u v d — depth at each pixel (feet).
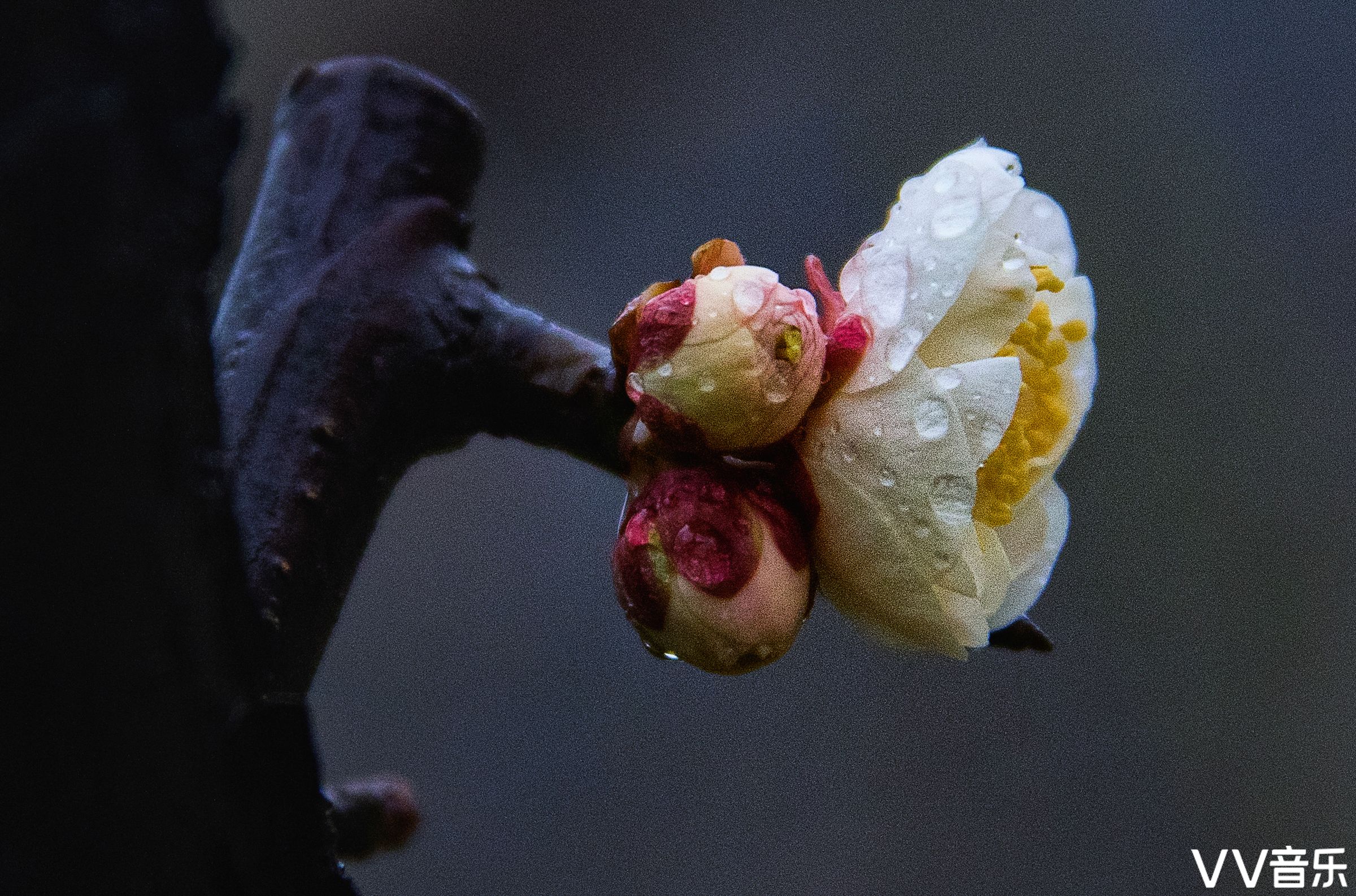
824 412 0.59
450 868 2.14
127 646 0.54
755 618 0.59
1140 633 2.17
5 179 0.53
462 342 0.64
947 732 2.13
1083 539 2.22
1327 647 2.10
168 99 0.54
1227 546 2.18
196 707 0.55
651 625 0.59
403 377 0.64
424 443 0.64
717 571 0.59
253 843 0.55
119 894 0.54
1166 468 2.24
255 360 0.64
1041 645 0.63
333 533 0.63
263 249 0.65
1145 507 2.23
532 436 0.63
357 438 0.63
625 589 0.59
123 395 0.53
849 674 2.18
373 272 0.64
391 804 0.68
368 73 0.66
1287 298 2.28
